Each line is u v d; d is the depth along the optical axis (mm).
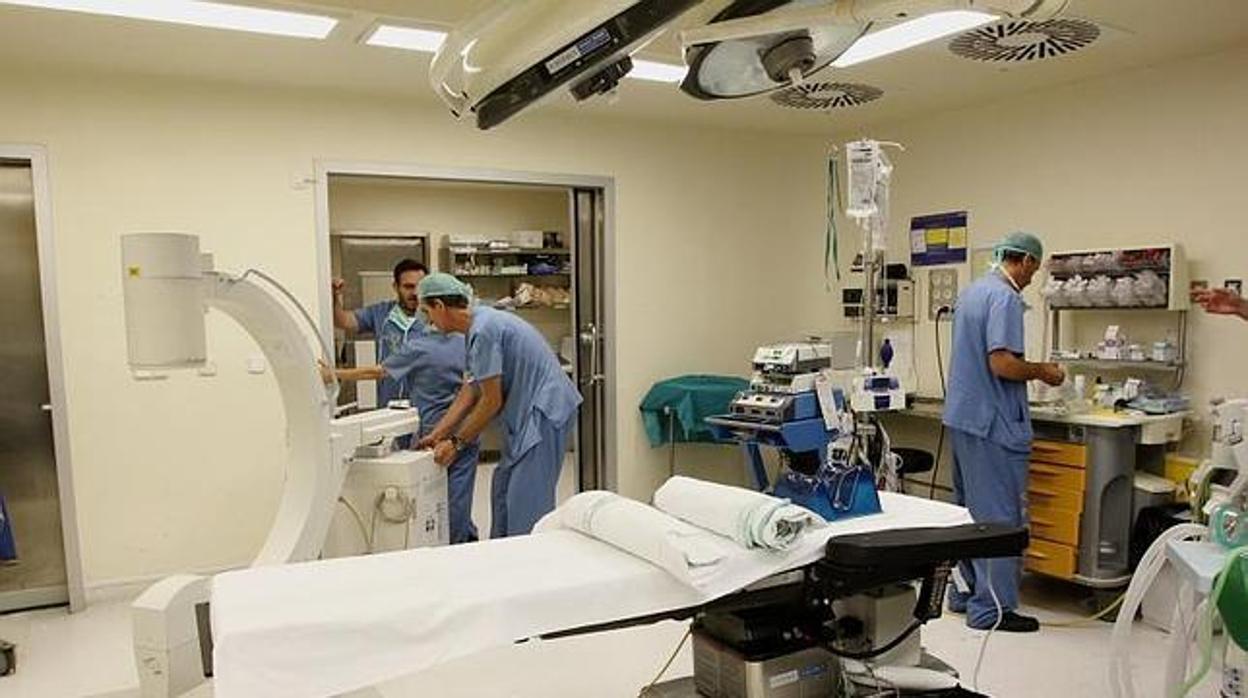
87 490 3682
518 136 4438
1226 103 3426
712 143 4996
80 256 3613
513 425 3344
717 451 5090
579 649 3164
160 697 2145
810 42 1721
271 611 1495
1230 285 3434
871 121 4805
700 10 1663
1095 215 3898
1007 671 2906
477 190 7035
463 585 1627
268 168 3908
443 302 3375
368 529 2867
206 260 2066
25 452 3678
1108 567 3383
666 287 4914
